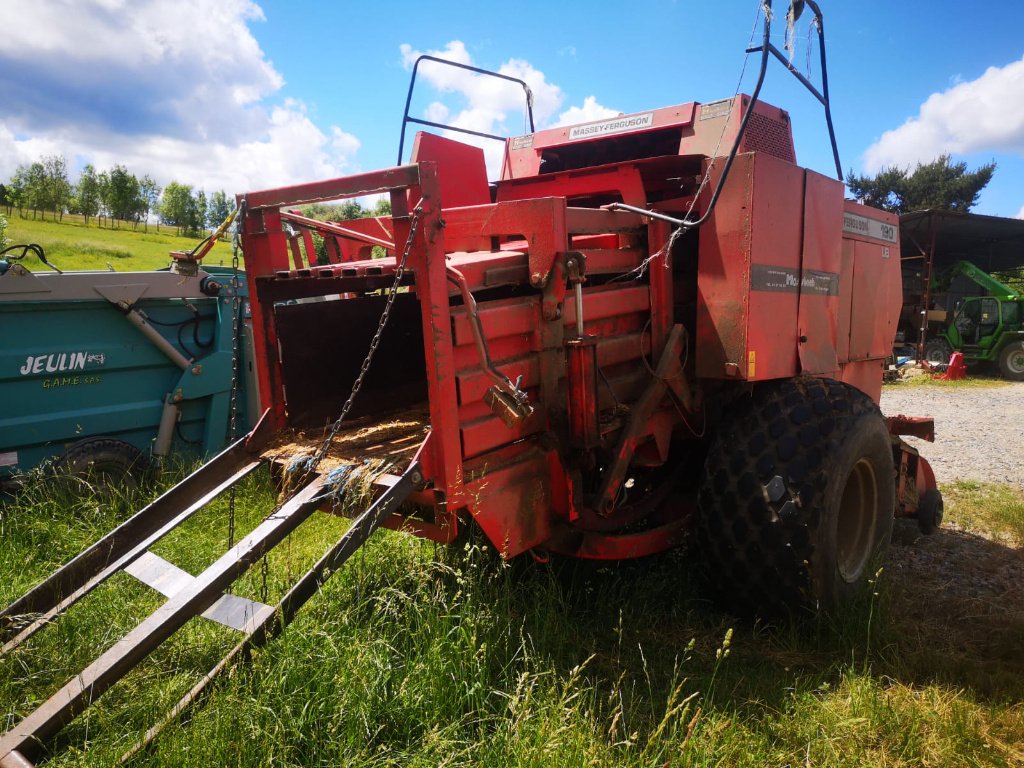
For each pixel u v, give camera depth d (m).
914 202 41.22
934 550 4.55
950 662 2.92
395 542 3.64
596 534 3.24
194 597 2.23
